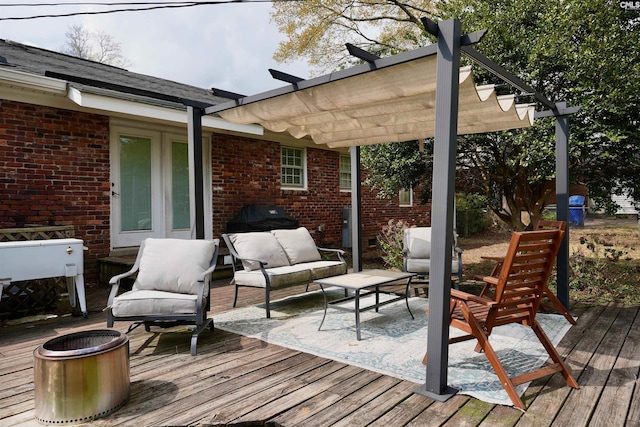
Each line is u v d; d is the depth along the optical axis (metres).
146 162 6.88
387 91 3.51
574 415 2.24
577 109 4.27
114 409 2.32
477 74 5.71
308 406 2.36
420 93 3.49
